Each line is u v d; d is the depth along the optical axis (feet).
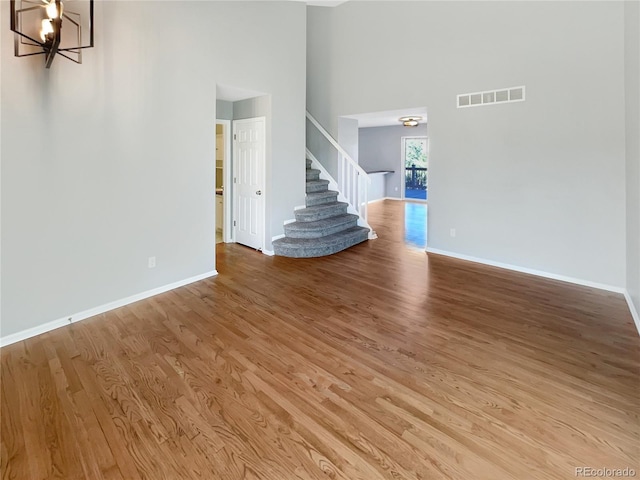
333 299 11.81
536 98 13.48
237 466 5.31
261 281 13.52
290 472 5.21
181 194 12.58
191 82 12.48
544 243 13.91
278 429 6.04
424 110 17.94
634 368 7.77
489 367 7.86
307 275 14.26
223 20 13.43
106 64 10.11
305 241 17.26
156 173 11.71
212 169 13.55
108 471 5.20
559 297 11.91
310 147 22.57
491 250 15.51
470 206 15.96
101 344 8.80
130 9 10.58
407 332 9.50
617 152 11.89
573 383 7.27
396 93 17.97
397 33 17.58
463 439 5.83
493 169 15.01
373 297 11.99
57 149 9.27
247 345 8.81
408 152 37.86
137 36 10.80
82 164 9.83
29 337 9.09
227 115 18.21
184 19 12.06
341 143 21.42
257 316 10.48
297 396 6.89
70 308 9.92
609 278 12.48
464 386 7.20
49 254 9.37
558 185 13.32
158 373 7.61
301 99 17.76
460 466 5.31
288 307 11.14
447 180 16.61
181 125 12.31
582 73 12.36
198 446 5.67
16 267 8.80
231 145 18.66
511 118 14.23
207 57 12.94
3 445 5.64
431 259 16.53
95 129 10.02
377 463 5.37
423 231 22.77
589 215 12.71
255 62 14.97
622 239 12.06
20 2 8.25
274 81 16.05
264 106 16.42
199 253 13.48
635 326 9.77
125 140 10.76
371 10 18.51
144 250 11.65
